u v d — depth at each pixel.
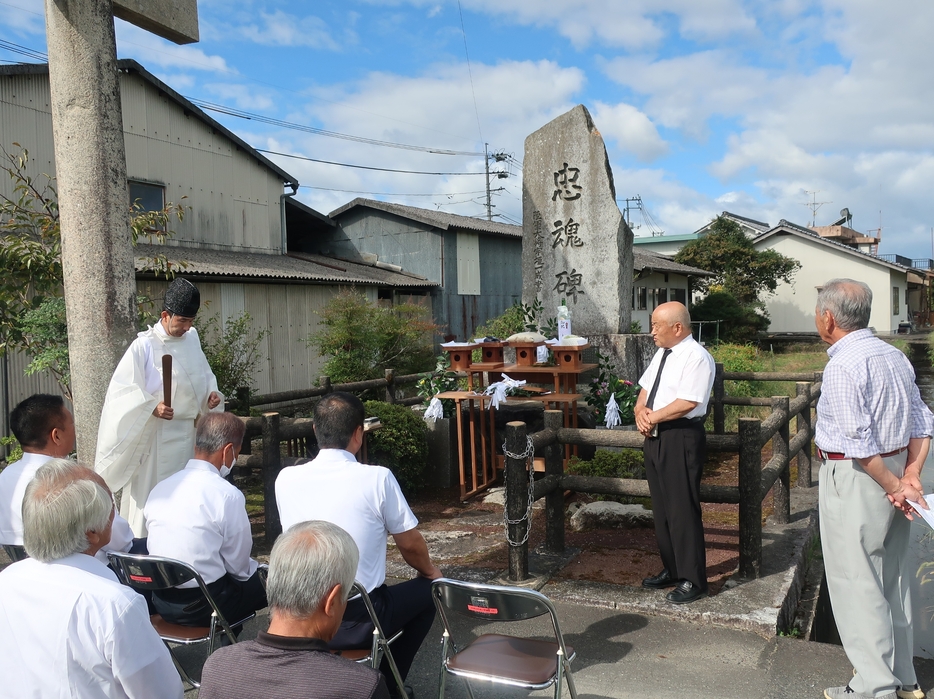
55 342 5.32
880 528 2.67
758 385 12.39
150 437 3.85
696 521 3.57
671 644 3.25
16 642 1.76
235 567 2.84
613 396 5.73
